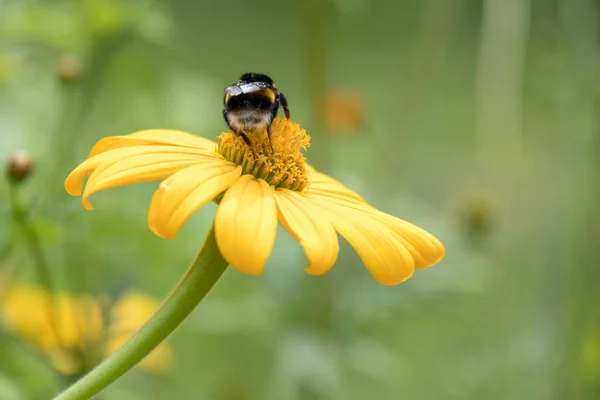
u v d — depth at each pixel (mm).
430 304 538
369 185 525
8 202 442
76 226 447
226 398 515
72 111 468
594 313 503
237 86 355
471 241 534
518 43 504
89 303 436
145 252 467
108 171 340
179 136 370
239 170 347
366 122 506
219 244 323
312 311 480
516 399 514
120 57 492
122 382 442
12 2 471
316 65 500
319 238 333
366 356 479
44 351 432
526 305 539
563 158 522
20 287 453
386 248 339
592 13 507
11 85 475
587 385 501
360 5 497
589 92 504
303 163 360
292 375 466
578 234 507
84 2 475
